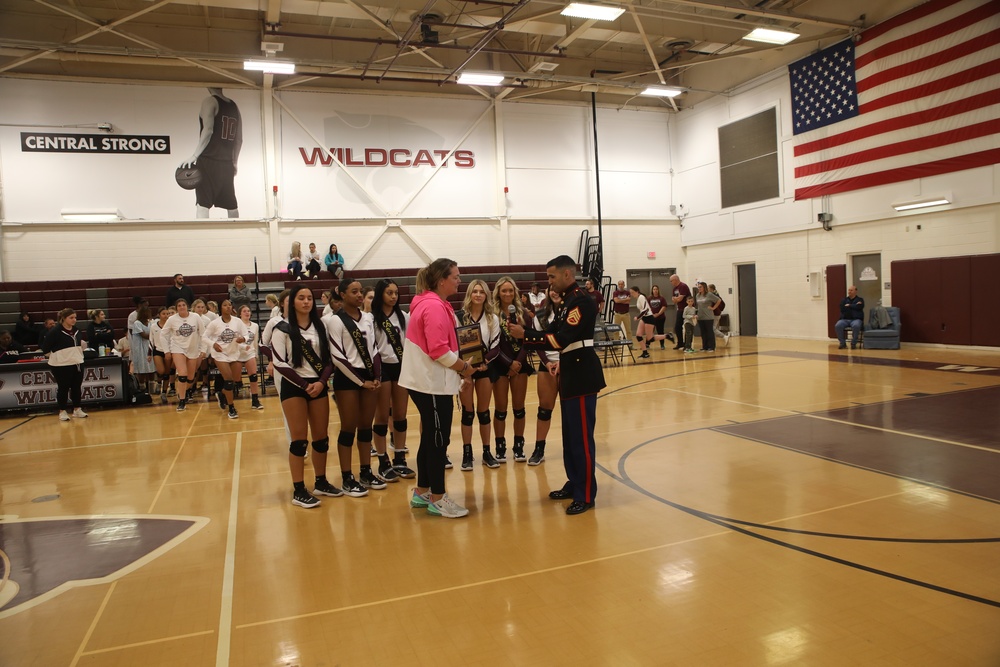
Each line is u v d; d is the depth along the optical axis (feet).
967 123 40.68
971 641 8.37
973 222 40.96
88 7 46.91
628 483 16.26
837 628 8.82
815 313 52.39
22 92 47.29
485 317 18.06
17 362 33.12
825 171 50.14
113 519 15.01
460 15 47.24
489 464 18.37
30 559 12.59
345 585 10.89
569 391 14.21
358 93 54.60
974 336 41.27
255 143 52.34
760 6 50.85
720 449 19.33
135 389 35.45
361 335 16.03
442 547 12.44
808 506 13.92
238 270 52.11
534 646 8.68
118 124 49.19
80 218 48.21
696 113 62.95
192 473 19.16
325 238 54.19
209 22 50.03
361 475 16.93
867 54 46.19
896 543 11.70
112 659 8.71
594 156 62.49
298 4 42.06
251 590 10.83
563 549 12.07
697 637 8.72
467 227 58.34
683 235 65.72
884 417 22.57
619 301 51.01
